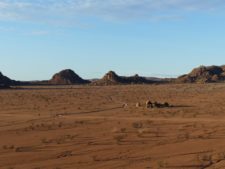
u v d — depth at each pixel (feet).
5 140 100.48
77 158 76.18
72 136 105.09
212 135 100.78
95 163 71.20
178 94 322.14
